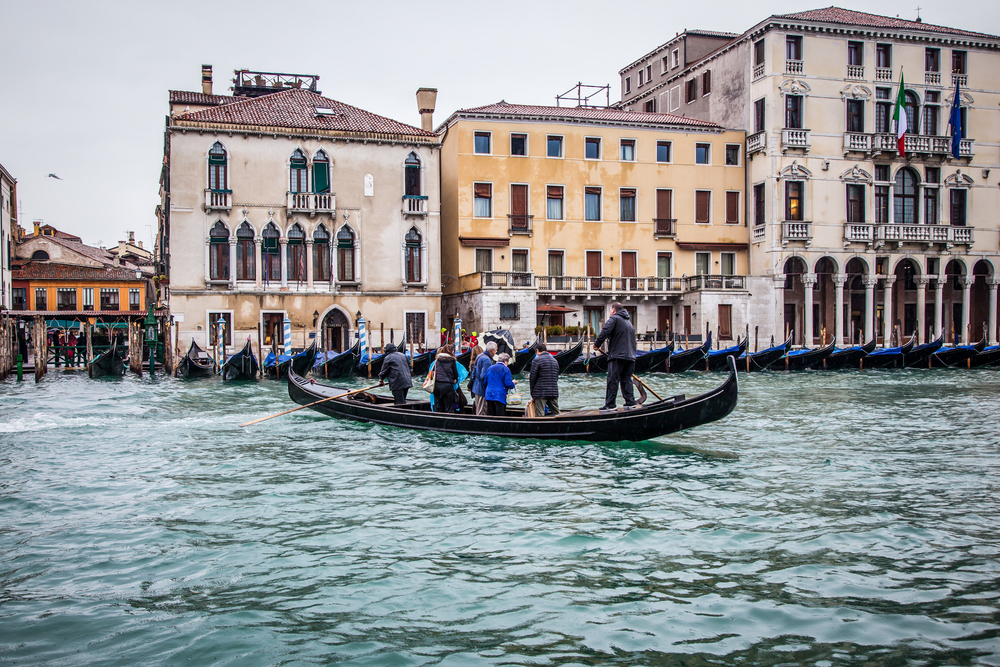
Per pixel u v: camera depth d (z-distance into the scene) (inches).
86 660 197.0
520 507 335.9
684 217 1546.5
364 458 444.5
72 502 348.8
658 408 452.4
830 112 1546.5
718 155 1565.0
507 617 221.9
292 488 373.4
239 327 1295.5
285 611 226.7
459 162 1427.2
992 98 1637.6
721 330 1470.2
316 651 201.8
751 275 1550.2
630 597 235.5
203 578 253.1
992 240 1642.5
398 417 533.6
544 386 495.5
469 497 353.7
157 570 260.7
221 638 209.0
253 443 498.0
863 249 1571.1
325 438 512.1
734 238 1577.3
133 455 460.1
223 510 334.3
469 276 1401.3
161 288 1638.8
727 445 482.0
